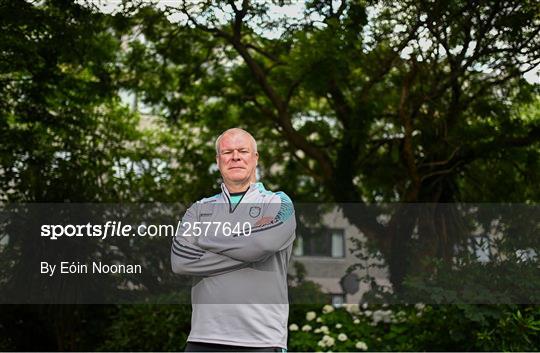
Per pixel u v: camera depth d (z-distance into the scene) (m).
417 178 8.55
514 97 8.66
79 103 9.09
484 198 9.37
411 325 6.71
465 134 8.76
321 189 11.30
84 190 8.83
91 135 9.95
